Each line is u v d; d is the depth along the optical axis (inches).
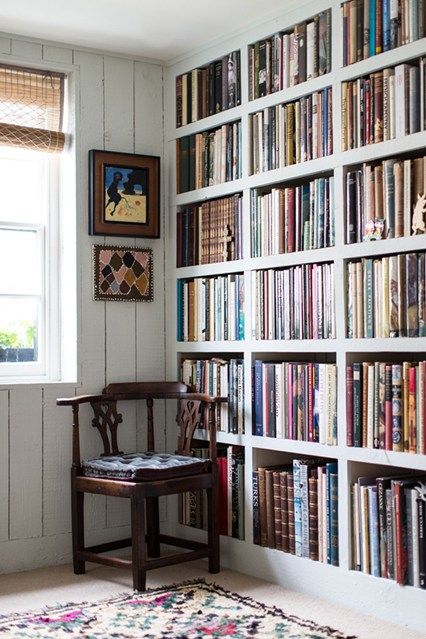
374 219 127.6
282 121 144.3
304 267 139.3
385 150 125.8
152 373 167.6
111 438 159.5
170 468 141.6
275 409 144.8
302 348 139.1
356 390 129.3
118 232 163.2
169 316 168.7
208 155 161.2
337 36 133.8
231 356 167.5
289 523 141.6
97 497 160.6
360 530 129.6
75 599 134.7
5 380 158.7
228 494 153.6
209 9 144.3
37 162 164.2
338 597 132.0
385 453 124.7
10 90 156.9
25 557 153.1
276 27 145.3
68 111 162.7
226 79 156.3
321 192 136.7
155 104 169.0
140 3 141.8
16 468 152.7
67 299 162.4
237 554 151.0
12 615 126.5
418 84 122.0
